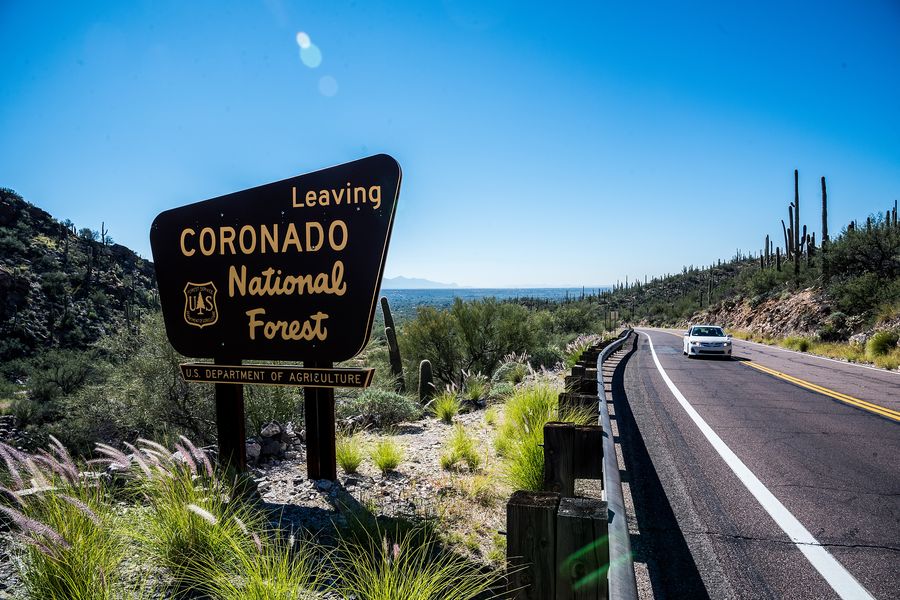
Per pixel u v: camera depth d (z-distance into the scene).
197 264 5.09
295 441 6.45
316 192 4.81
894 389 11.77
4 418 23.66
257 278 4.94
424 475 5.27
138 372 10.05
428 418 9.34
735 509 4.45
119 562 3.07
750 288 48.19
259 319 4.93
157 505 3.41
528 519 2.20
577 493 4.38
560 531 2.13
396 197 4.61
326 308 4.77
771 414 8.73
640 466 5.71
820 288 32.47
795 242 41.62
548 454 3.67
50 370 35.75
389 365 15.99
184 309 5.12
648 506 4.53
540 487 4.48
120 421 10.41
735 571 3.38
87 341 70.44
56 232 98.94
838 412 8.91
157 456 3.59
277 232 4.90
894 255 28.50
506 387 11.24
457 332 24.03
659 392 11.27
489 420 8.00
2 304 67.31
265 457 5.79
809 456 6.10
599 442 3.61
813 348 23.91
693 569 3.41
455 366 23.42
